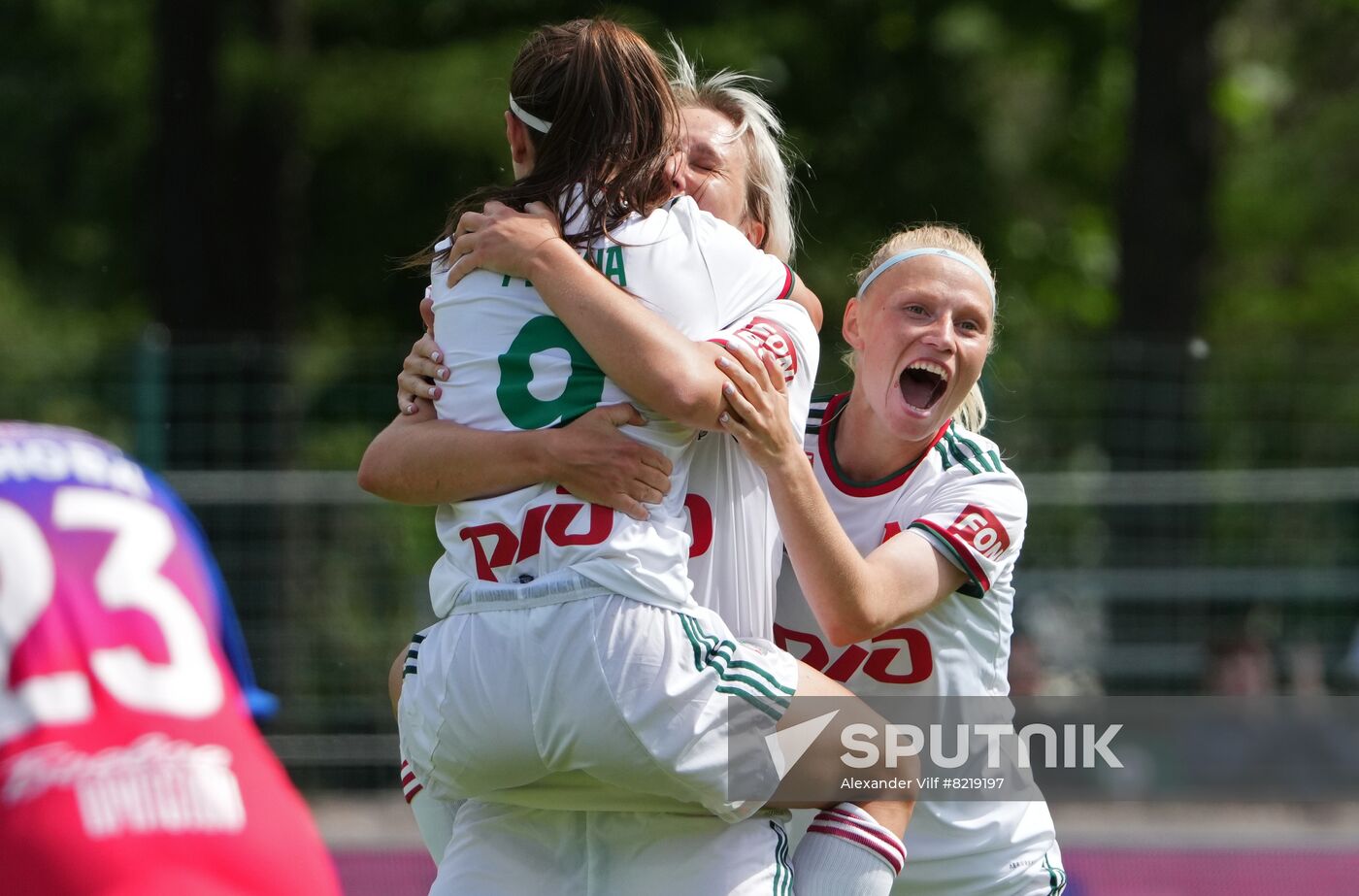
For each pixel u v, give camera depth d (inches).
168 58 1712.6
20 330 2449.6
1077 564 1253.1
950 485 458.9
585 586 379.9
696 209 418.3
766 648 410.6
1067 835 1122.0
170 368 1234.0
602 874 399.9
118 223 2581.2
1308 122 3196.4
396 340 2271.2
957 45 2353.6
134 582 328.2
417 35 2172.7
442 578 407.8
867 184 2342.5
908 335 445.4
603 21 423.5
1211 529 1258.0
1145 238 1802.4
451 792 407.2
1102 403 1307.8
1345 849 1031.0
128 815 309.9
